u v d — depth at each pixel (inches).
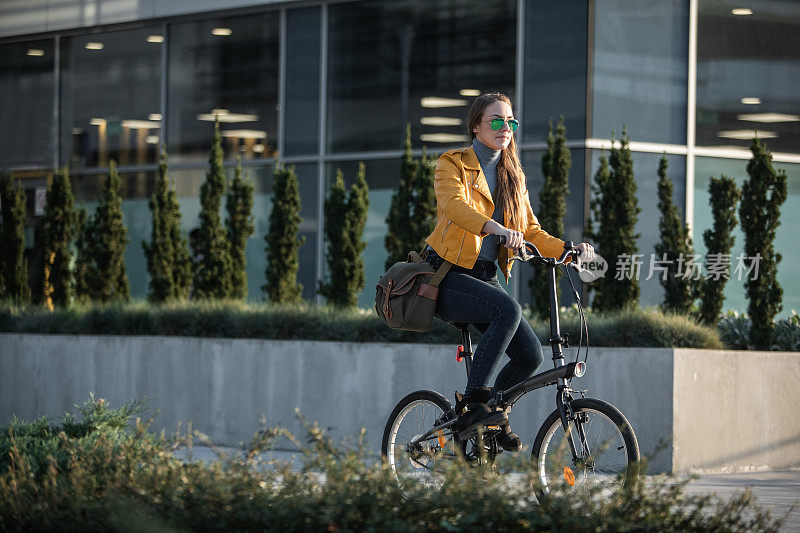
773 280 1393.9
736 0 2059.5
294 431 1362.0
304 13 2261.3
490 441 751.1
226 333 1480.1
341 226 1663.4
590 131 1937.7
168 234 1845.5
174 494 621.3
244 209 1779.0
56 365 1589.6
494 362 748.0
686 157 2009.1
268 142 2297.0
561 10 1971.0
